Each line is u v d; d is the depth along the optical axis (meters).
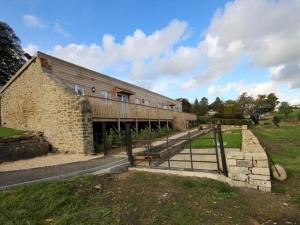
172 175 7.59
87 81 17.22
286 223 4.97
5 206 5.21
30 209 5.16
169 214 5.11
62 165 9.27
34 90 14.62
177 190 6.29
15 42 31.52
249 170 6.90
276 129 29.05
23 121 15.55
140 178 7.29
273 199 6.17
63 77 15.09
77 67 16.56
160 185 6.65
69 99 12.55
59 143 12.98
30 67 14.95
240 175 6.99
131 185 6.68
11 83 16.86
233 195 6.07
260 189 6.75
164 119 26.11
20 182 6.66
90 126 12.47
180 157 10.88
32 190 5.88
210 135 20.20
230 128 31.28
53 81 13.30
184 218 4.94
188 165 9.02
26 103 15.31
